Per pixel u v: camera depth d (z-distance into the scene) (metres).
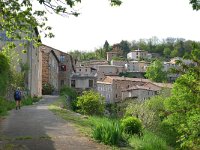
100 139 13.05
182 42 190.88
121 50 196.50
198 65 11.31
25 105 31.83
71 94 58.75
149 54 191.12
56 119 18.73
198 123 11.74
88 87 84.12
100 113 40.94
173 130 28.48
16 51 38.72
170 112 14.99
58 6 12.29
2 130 14.75
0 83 24.70
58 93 63.59
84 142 12.66
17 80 34.72
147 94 99.94
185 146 12.06
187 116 12.29
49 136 13.49
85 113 39.84
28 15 13.54
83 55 179.50
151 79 119.00
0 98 23.67
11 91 31.30
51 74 65.62
